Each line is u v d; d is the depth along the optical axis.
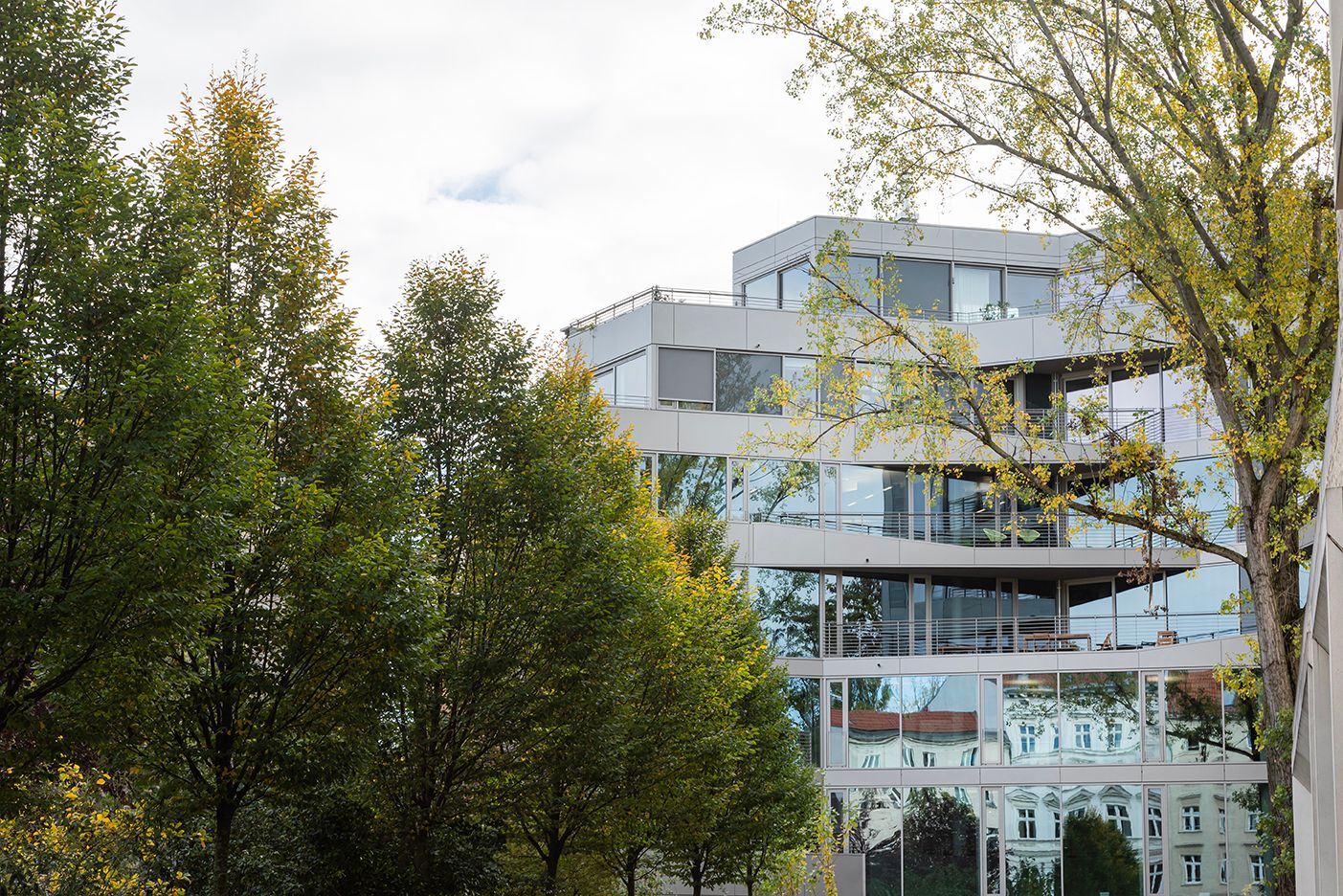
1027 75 20.62
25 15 13.05
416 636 15.82
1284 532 19.50
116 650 12.44
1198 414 21.19
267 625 15.62
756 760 30.95
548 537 20.12
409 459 17.34
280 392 16.86
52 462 12.27
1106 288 21.72
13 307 12.27
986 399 21.16
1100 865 38.88
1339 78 7.41
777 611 42.09
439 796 19.52
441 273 21.44
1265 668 19.36
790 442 22.11
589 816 22.75
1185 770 38.81
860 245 45.19
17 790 13.16
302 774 15.72
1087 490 21.48
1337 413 7.91
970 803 40.03
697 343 43.28
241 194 17.08
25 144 12.41
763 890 34.69
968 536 42.94
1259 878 37.88
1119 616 42.78
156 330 12.44
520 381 21.11
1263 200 18.98
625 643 21.03
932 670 40.91
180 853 19.80
